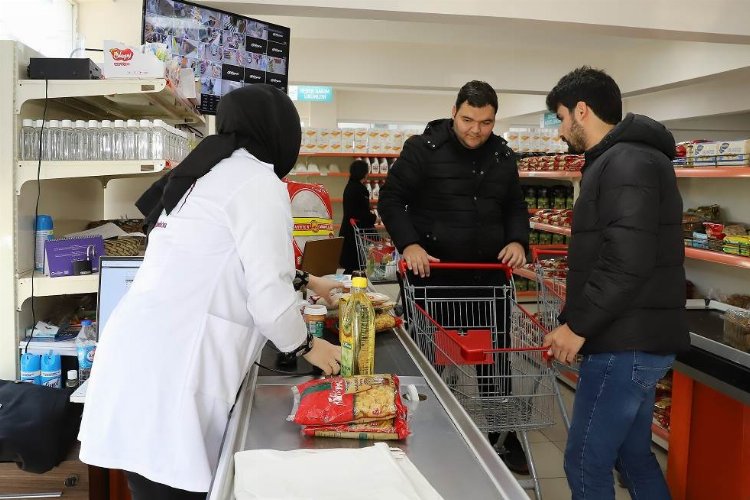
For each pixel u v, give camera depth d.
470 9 4.57
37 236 2.33
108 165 2.17
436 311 2.62
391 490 0.88
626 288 1.78
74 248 2.27
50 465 1.89
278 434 1.16
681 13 5.06
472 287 2.31
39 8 4.71
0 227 2.17
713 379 2.38
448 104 14.20
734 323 2.44
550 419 2.05
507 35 7.71
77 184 2.90
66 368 2.31
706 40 5.40
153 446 1.28
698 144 3.22
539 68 8.86
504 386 2.07
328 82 8.50
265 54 3.16
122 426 1.29
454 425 1.20
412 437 1.14
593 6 4.86
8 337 2.21
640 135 1.88
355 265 6.16
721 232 3.16
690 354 2.50
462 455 1.06
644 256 1.77
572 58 8.88
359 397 1.18
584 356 1.98
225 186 1.30
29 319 2.31
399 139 8.30
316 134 8.10
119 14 5.47
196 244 1.30
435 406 1.30
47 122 2.17
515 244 2.56
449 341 2.02
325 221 2.74
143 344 1.29
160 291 1.30
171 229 1.33
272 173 1.35
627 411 1.92
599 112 2.03
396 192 2.64
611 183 1.83
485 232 2.66
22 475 1.99
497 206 2.70
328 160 8.50
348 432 1.13
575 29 5.06
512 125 15.10
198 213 1.30
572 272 2.00
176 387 1.28
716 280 3.47
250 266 1.26
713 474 2.51
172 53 2.75
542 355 2.04
